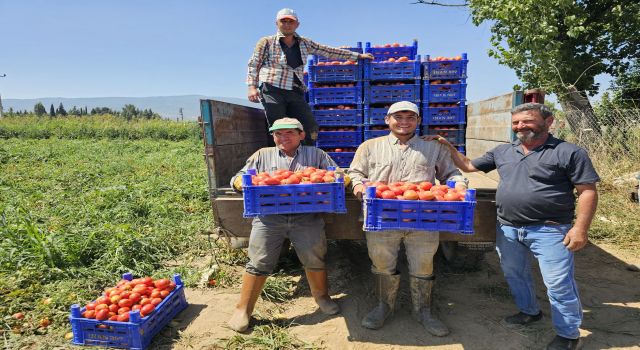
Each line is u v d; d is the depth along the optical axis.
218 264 4.82
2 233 5.11
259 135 5.80
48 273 4.32
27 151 16.75
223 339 3.26
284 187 2.96
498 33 13.10
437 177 3.49
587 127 10.68
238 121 4.70
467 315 3.67
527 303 3.38
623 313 3.69
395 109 3.19
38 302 3.79
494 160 3.33
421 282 3.36
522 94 3.89
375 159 3.42
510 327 3.42
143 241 5.18
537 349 3.12
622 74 12.55
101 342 3.15
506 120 4.16
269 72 5.07
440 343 3.21
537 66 11.80
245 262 4.92
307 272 3.58
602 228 6.09
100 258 4.78
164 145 22.88
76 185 9.39
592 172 2.78
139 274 4.57
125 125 30.58
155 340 3.28
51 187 9.27
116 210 6.61
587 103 11.02
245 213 2.98
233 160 4.41
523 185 3.01
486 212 3.50
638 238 5.79
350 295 4.03
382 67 5.86
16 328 3.40
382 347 3.15
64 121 31.12
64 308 3.75
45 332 3.40
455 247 4.66
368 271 4.61
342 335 3.32
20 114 45.72
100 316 3.11
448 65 5.83
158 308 3.34
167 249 5.32
